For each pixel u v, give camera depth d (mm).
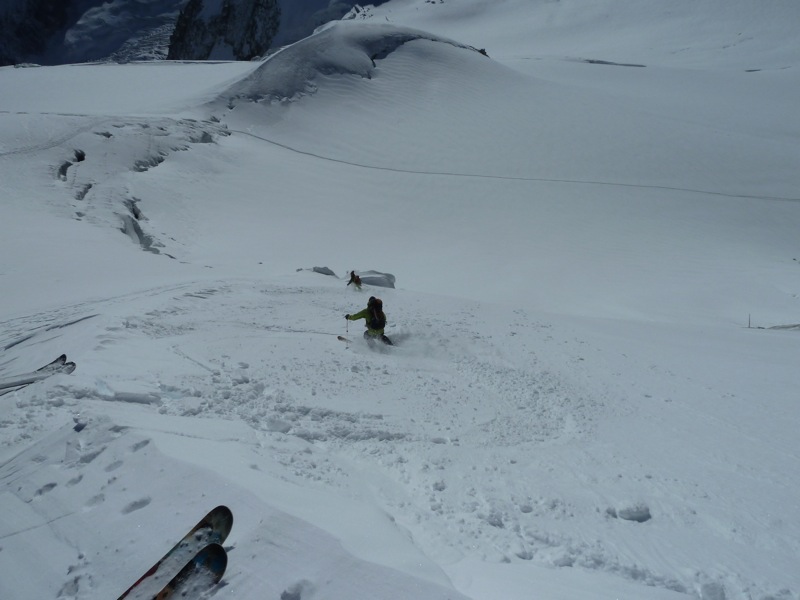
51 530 4523
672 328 16922
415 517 5359
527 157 52812
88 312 12438
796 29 148000
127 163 41469
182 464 4895
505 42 166000
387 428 7453
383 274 20891
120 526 4387
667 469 7102
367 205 42781
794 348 15008
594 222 41750
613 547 5301
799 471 7230
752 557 5363
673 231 40781
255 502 4305
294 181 45000
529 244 37781
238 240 34969
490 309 16203
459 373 10305
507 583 4234
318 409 7668
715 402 9805
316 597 3512
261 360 9523
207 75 80688
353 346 11281
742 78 102562
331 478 5754
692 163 53281
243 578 3697
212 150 47438
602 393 9844
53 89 71750
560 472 6789
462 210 43094
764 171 52562
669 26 162250
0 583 4102
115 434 5613
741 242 39438
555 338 13391
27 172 36625
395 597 3434
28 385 7391
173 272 20922
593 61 115438
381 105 60875
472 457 6941
